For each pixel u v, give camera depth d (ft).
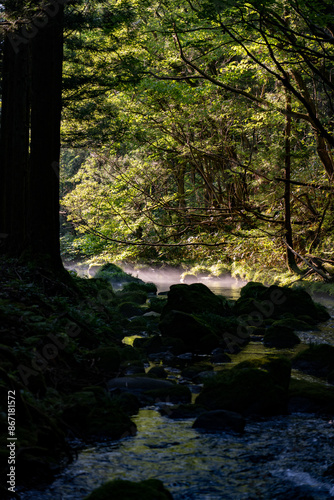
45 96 35.91
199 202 98.17
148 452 16.89
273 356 24.27
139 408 21.24
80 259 129.08
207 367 27.04
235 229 83.56
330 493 14.40
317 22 41.34
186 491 14.43
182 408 20.57
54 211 36.50
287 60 58.80
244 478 15.26
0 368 16.99
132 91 71.26
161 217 100.32
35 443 15.48
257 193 72.69
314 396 21.67
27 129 44.98
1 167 49.62
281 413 20.92
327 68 75.97
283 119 69.56
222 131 82.28
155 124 80.74
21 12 36.17
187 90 72.74
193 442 17.81
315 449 17.31
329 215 68.39
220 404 20.86
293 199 71.05
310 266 61.05
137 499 12.28
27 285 31.22
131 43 61.26
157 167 90.99
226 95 81.15
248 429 19.16
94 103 62.85
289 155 64.03
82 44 55.26
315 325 41.73
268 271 72.74
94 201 91.40
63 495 13.94
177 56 70.74
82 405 18.85
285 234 67.10
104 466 15.76
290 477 15.33
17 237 42.86
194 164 87.66
